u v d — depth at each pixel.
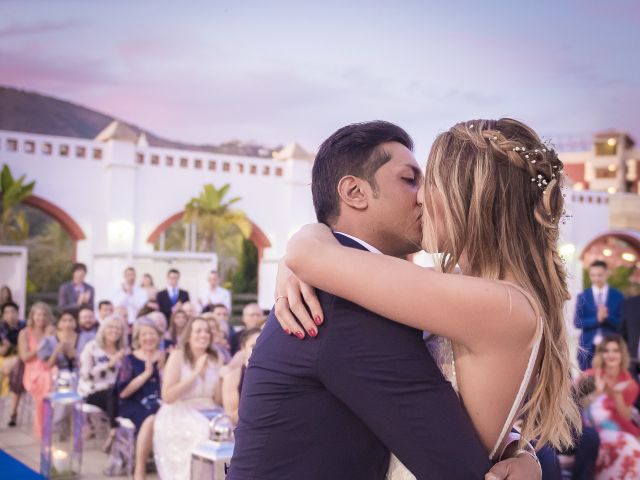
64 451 4.98
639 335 5.93
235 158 19.38
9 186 16.83
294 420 1.15
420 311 1.10
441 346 1.23
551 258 1.21
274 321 1.24
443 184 1.21
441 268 1.24
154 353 5.31
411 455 1.10
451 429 1.11
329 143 1.31
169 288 10.75
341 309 1.14
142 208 18.34
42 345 6.96
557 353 1.19
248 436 1.19
